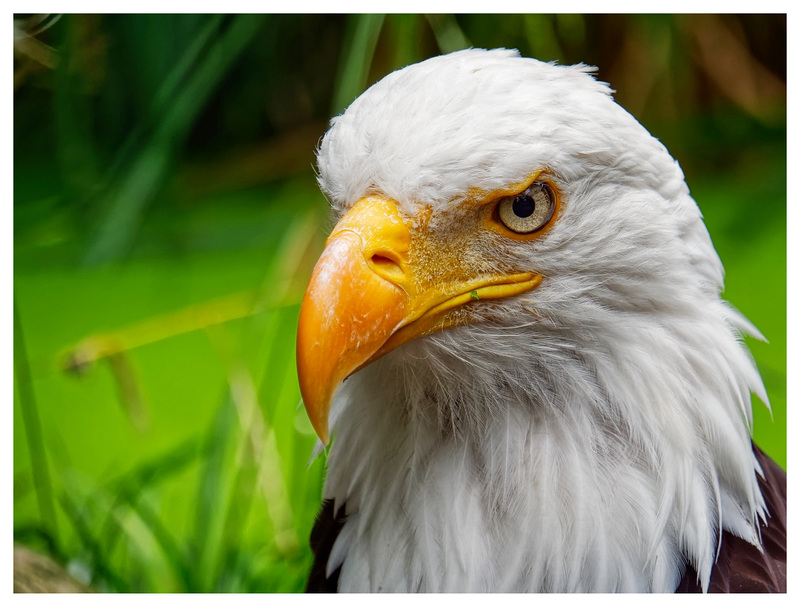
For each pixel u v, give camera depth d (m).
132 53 8.59
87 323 10.17
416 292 3.73
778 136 12.43
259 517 7.41
